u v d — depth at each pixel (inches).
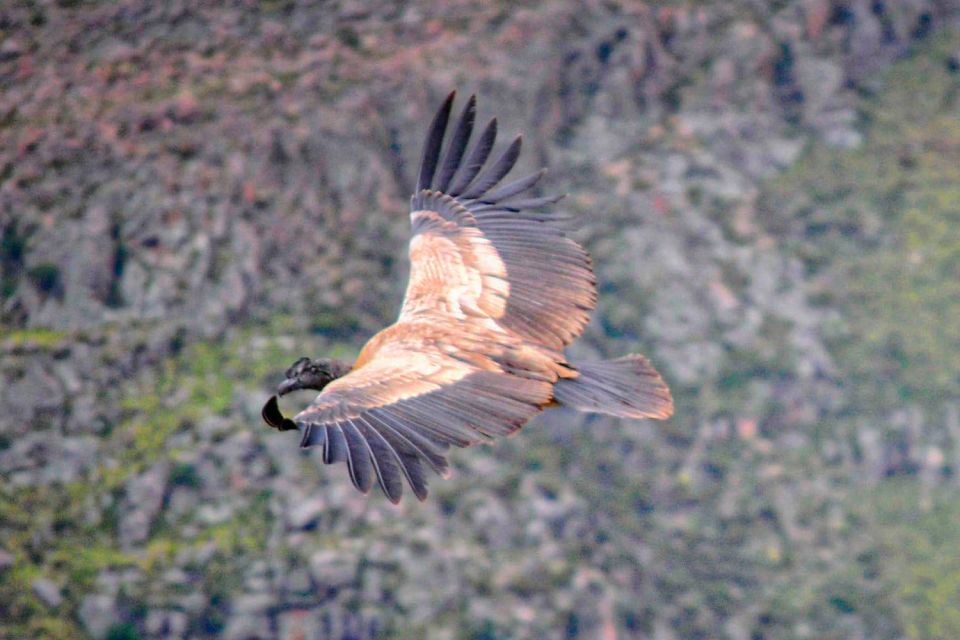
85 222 1273.4
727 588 1342.3
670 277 1573.6
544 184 1558.8
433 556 1237.1
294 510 1229.1
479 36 1502.2
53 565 1158.3
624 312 1542.8
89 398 1231.5
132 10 1349.7
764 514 1423.5
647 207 1592.0
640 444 1441.9
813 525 1430.9
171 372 1270.9
